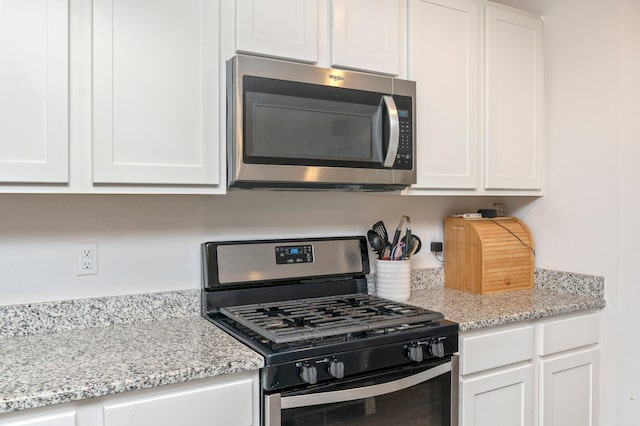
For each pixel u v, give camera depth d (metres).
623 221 2.04
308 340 1.41
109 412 1.14
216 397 1.27
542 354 1.92
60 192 1.32
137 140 1.41
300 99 1.61
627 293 2.05
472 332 1.73
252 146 1.53
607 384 2.09
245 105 1.51
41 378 1.15
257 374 1.33
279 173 1.57
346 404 1.43
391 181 1.79
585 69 2.16
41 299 1.56
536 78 2.30
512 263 2.29
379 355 1.47
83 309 1.60
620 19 2.03
